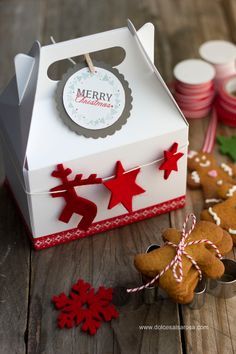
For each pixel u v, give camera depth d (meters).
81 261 0.56
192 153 0.66
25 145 0.52
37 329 0.51
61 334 0.51
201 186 0.63
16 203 0.61
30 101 0.52
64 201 0.55
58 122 0.53
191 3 0.89
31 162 0.52
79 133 0.53
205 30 0.84
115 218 0.58
